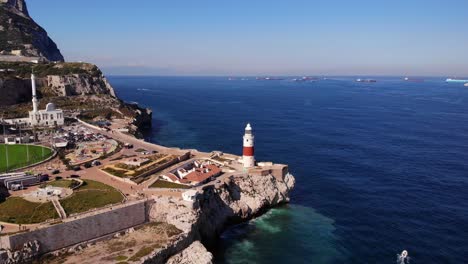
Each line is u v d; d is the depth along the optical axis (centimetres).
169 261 6322
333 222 8706
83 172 9144
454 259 7288
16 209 6731
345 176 11838
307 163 13200
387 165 13012
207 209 7875
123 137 13438
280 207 9525
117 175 8750
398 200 9975
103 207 6988
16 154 10531
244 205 8731
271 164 10469
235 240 7862
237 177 9269
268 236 8031
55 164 9781
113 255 6103
